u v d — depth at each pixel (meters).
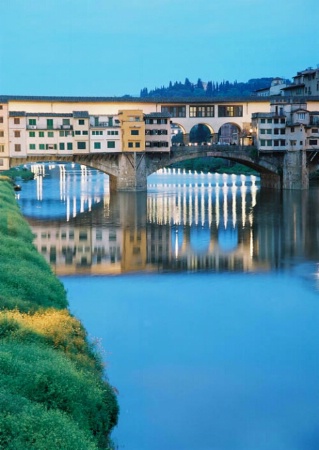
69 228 79.06
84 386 22.86
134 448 23.56
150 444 23.89
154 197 118.75
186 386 29.12
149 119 123.75
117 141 122.62
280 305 43.06
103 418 22.91
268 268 54.75
